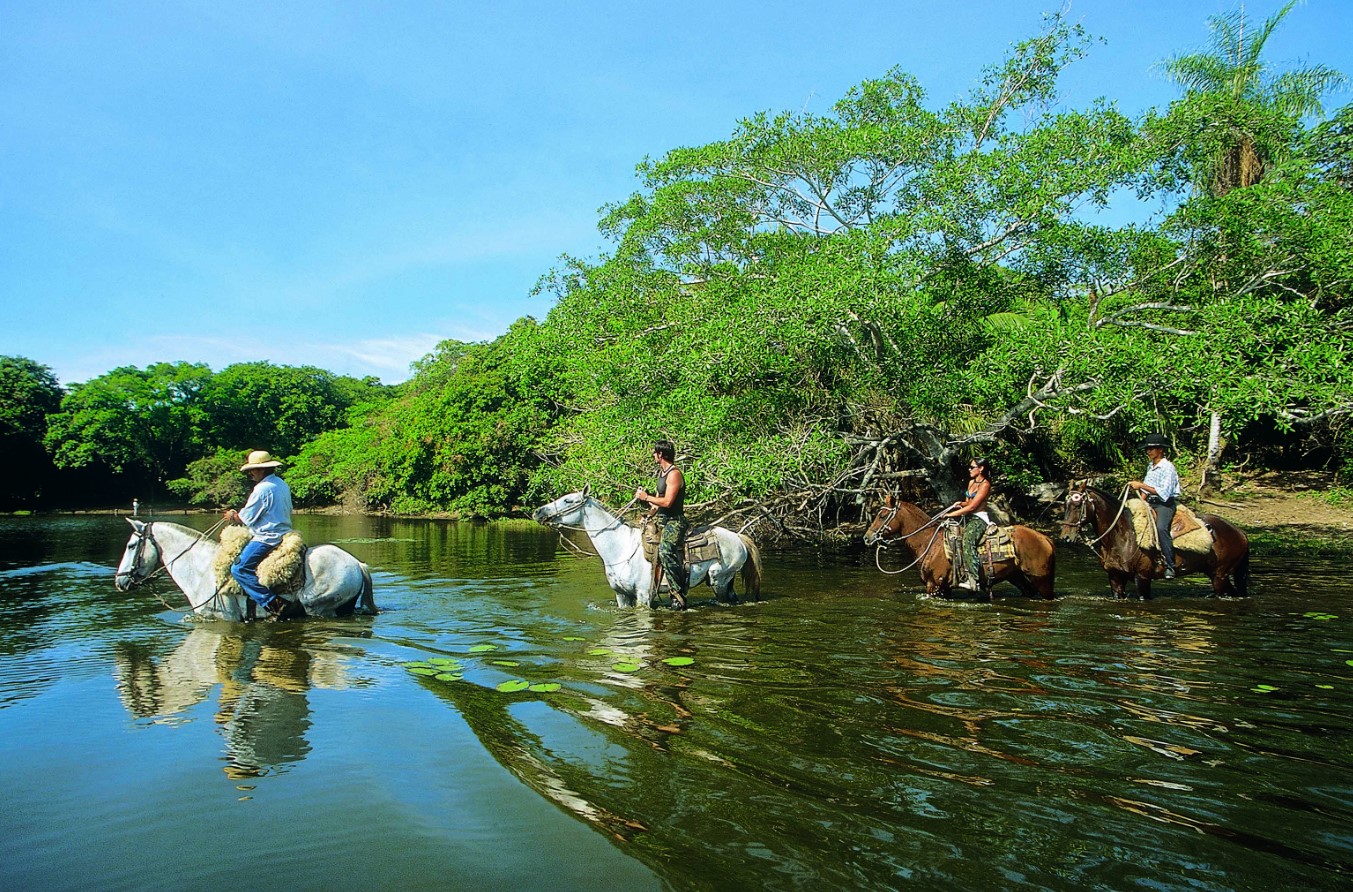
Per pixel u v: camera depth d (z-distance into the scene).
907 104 15.41
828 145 14.88
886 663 5.61
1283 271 13.23
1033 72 14.77
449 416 30.58
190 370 47.22
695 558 8.14
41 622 7.47
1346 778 3.52
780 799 3.32
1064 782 3.48
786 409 13.78
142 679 5.31
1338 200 13.38
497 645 6.32
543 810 3.24
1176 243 13.98
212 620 7.49
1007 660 5.66
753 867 2.76
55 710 4.62
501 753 3.89
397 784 3.51
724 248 16.55
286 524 7.70
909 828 3.05
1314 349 11.03
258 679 5.30
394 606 8.39
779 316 12.77
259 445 49.38
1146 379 11.28
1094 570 11.18
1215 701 4.62
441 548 16.53
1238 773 3.57
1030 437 18.11
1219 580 8.42
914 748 3.90
